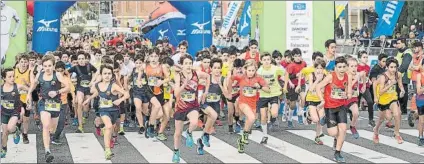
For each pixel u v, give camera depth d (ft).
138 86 38.42
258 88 31.58
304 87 41.27
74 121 44.42
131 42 74.33
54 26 60.18
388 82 34.53
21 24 58.95
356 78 34.99
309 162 29.37
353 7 91.20
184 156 31.24
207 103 34.35
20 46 58.95
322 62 34.99
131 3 156.04
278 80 37.40
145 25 83.92
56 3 59.82
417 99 34.27
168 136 38.65
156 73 37.83
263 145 34.76
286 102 45.27
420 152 32.50
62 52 45.32
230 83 34.01
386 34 62.64
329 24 59.36
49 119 29.68
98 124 38.83
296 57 42.47
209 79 32.07
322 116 34.27
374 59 62.18
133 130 41.73
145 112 39.14
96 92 31.83
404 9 77.66
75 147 34.27
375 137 35.70
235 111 40.06
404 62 47.80
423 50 40.73
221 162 29.40
